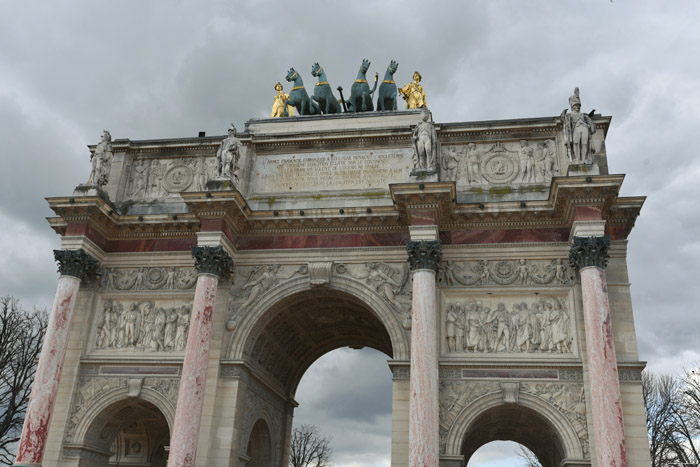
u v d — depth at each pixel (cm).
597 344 2756
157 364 3275
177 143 3822
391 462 2883
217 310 3284
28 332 5781
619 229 3177
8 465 5109
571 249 3000
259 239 3469
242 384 3198
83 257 3362
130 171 3856
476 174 3472
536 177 3419
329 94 4091
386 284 3253
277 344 3703
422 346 2856
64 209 3428
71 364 3303
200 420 2939
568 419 2869
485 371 3011
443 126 3575
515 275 3184
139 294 3466
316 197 3544
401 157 3581
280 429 3962
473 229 3303
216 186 3319
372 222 3362
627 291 3041
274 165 3697
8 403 5472
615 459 2561
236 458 3067
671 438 6094
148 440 3866
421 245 3034
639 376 2855
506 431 3500
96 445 3294
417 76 4003
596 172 3050
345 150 3659
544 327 3077
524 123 3503
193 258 3500
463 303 3188
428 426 2711
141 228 3572
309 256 3378
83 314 3406
